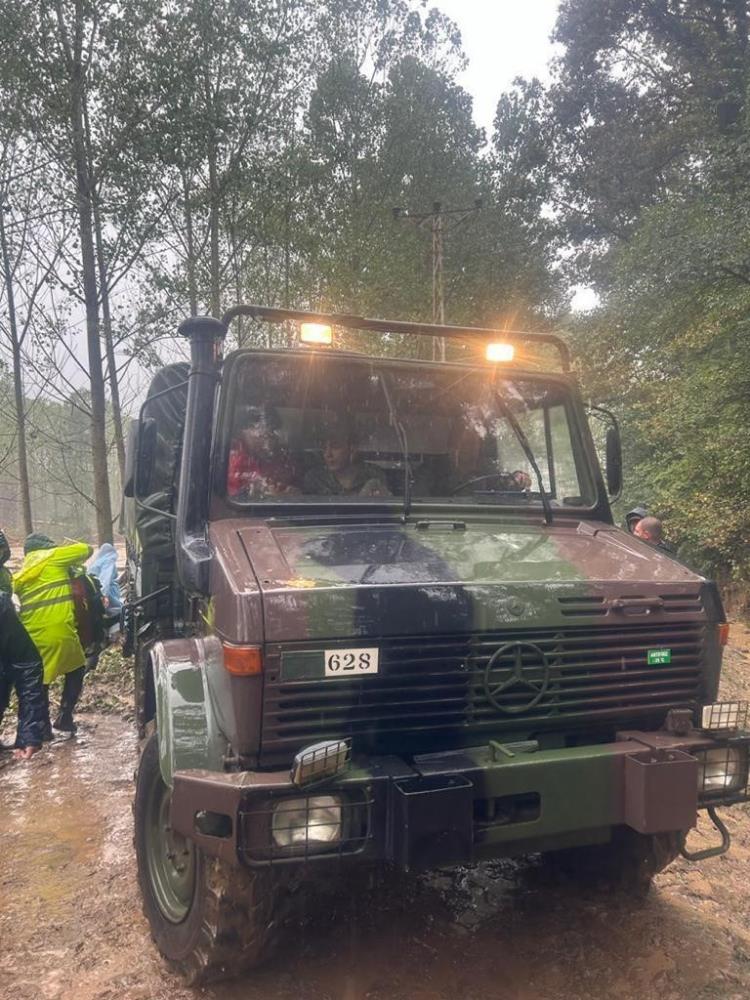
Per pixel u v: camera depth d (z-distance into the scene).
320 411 3.98
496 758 2.84
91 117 13.13
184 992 3.09
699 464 12.67
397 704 2.86
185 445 3.73
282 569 3.01
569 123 28.61
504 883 3.95
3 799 5.17
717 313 12.61
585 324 17.19
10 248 14.17
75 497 36.84
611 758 2.90
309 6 14.80
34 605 6.24
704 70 22.95
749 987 3.12
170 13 12.88
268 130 14.52
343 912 3.66
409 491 3.86
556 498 4.29
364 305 16.56
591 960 3.29
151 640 4.59
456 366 4.30
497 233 26.75
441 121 23.16
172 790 2.70
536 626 3.00
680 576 3.36
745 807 5.31
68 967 3.26
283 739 2.75
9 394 18.78
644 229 15.00
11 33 12.24
